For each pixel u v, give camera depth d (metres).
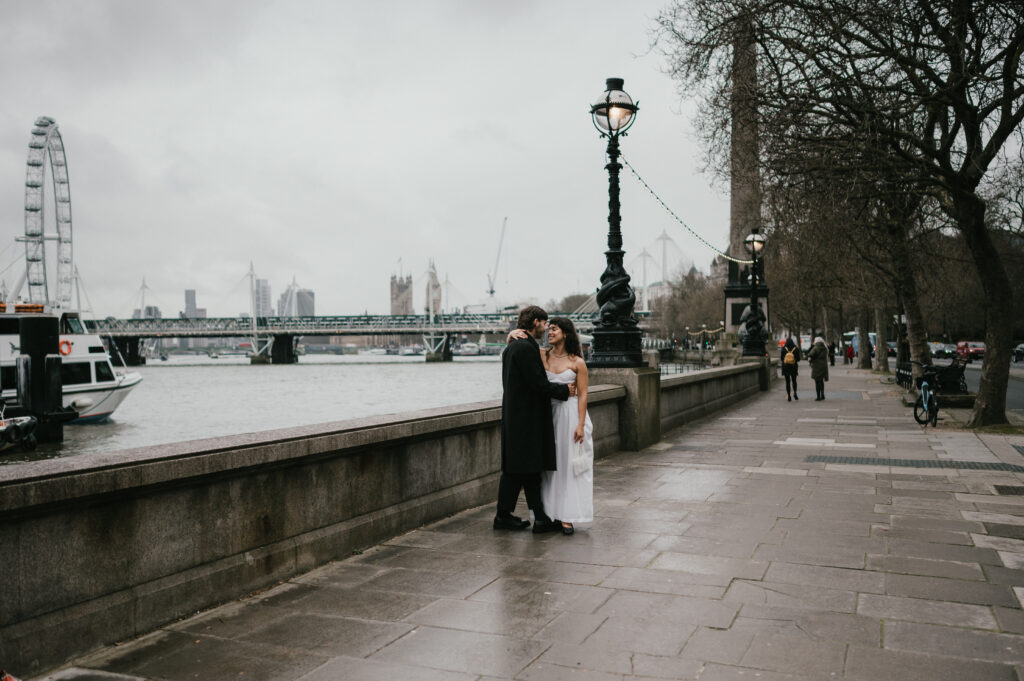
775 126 14.06
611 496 8.33
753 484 9.00
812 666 3.90
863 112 13.11
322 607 4.88
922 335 22.17
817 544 6.25
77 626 4.09
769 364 28.58
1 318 33.44
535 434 6.61
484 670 3.91
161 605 4.55
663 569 5.61
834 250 22.03
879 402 21.78
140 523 4.47
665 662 3.97
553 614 4.70
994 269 14.12
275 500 5.43
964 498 8.07
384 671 3.92
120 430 44.28
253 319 156.88
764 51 14.55
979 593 5.00
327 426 6.22
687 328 110.06
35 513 3.91
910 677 3.77
